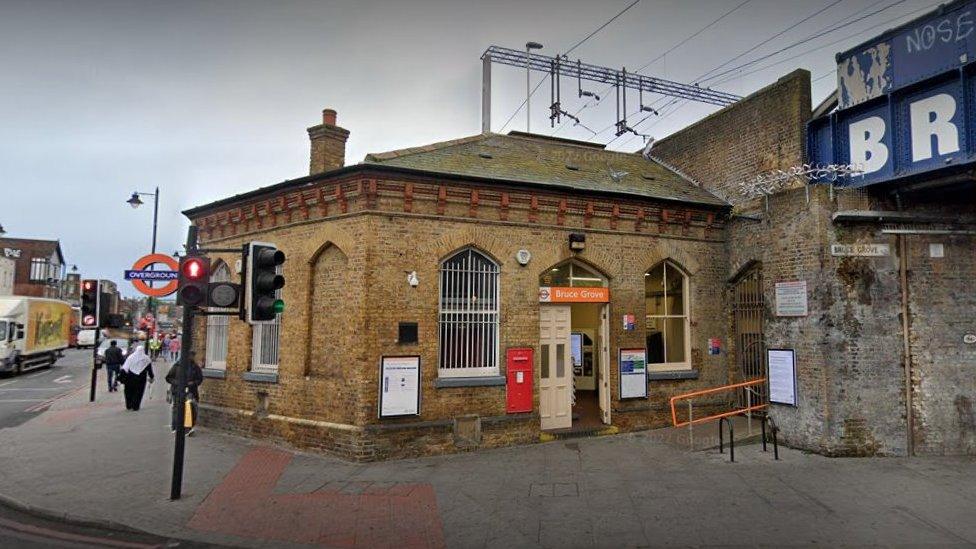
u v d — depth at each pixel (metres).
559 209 11.66
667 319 12.95
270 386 11.46
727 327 13.12
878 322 10.29
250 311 7.97
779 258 11.38
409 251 10.41
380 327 10.09
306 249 11.20
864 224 10.47
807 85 12.16
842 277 10.35
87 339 52.91
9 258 58.25
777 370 11.08
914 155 9.53
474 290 11.10
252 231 12.60
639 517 7.03
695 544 6.23
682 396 10.73
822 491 7.98
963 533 6.52
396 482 8.54
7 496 7.96
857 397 10.12
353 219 10.39
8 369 26.16
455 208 10.88
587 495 7.85
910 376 10.22
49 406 17.27
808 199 10.73
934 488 8.12
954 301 10.45
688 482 8.41
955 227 10.60
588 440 11.23
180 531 6.74
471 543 6.32
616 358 12.01
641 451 10.27
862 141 10.41
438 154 12.35
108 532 6.87
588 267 12.13
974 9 8.88
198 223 13.95
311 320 11.12
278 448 10.77
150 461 9.83
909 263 10.46
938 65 9.31
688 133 15.50
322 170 12.92
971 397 10.28
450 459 9.86
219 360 13.29
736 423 12.23
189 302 7.86
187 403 11.66
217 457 10.07
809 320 10.54
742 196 13.29
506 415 10.88
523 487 8.24
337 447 10.02
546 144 15.35
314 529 6.77
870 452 10.01
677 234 12.88
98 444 11.20
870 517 7.01
